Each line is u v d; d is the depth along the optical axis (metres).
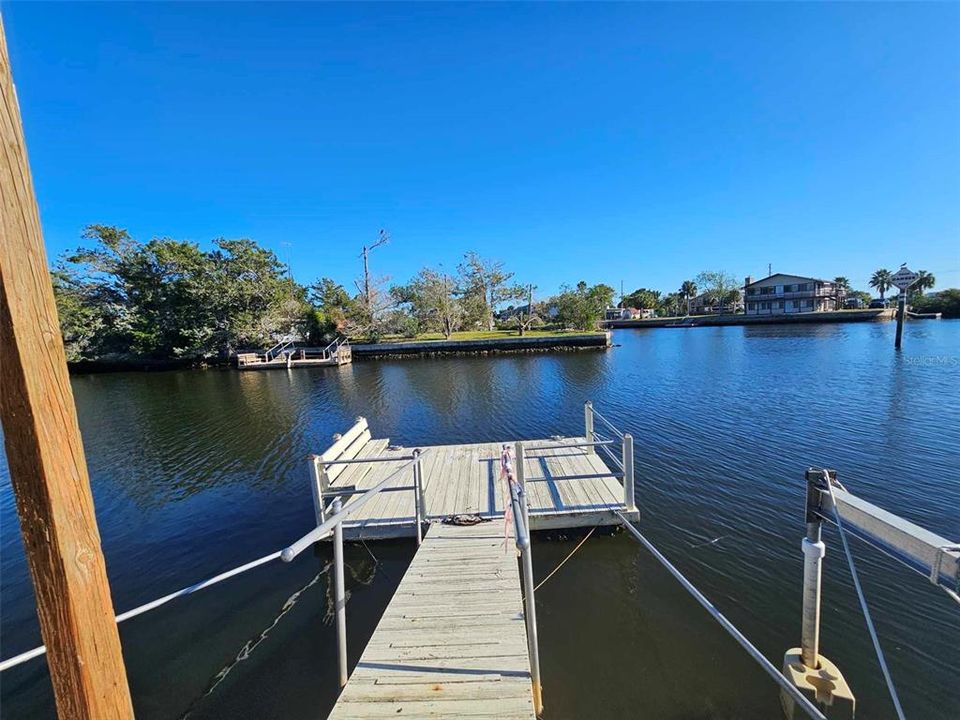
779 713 2.69
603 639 3.32
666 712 2.72
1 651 3.57
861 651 3.12
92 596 1.10
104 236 26.28
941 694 2.78
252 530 5.45
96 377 23.52
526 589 2.38
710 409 10.07
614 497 4.82
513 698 2.23
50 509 1.02
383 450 6.62
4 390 0.97
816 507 2.48
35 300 1.00
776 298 51.72
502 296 39.59
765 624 3.41
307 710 2.94
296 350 26.80
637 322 55.06
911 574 3.90
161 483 7.16
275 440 9.52
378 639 2.72
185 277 26.20
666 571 4.08
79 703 1.08
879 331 30.48
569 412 10.59
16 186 0.97
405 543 4.53
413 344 26.95
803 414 9.25
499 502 4.84
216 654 3.43
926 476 5.96
